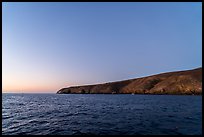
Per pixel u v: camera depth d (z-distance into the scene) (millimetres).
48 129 19641
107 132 17938
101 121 24719
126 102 67438
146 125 21281
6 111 38156
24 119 27047
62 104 61031
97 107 48375
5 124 22766
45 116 30484
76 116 30250
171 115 30062
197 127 19609
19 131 18750
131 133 17438
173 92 146750
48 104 60938
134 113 33594
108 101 76062
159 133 17297
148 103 60250
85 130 18969
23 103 65500
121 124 22172
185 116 28547
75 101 78875
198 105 49969
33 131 18719
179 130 18375
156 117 27891
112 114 32469
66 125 21953
